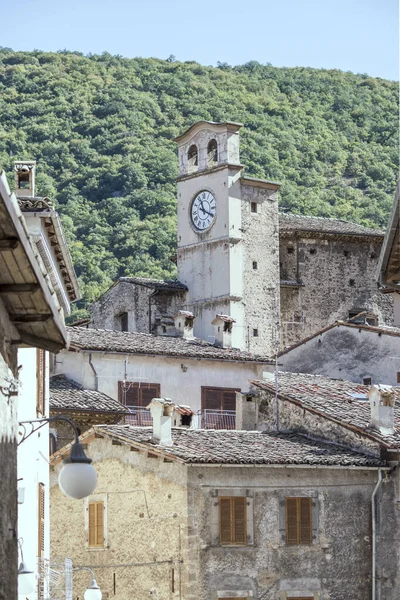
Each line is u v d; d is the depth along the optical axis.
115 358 86.31
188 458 66.88
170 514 68.00
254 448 71.31
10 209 26.72
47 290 30.05
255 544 68.94
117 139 185.75
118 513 69.69
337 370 96.62
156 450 67.81
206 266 115.75
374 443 72.62
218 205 115.56
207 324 114.81
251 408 79.25
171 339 92.06
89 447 71.12
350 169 187.75
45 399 56.16
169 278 151.62
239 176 116.00
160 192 167.38
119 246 155.62
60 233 52.97
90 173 174.50
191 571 67.25
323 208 176.12
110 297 116.50
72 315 138.75
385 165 190.00
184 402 88.56
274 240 117.19
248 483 69.25
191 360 89.25
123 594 69.00
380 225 176.75
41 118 192.75
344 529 71.19
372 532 71.62
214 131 117.44
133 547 69.06
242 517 68.88
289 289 119.75
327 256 122.00
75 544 70.50
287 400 77.19
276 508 69.81
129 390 86.38
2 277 29.31
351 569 71.06
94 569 69.81
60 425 80.19
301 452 71.75
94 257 153.88
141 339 90.00
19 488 45.91
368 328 95.62
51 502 71.25
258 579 68.81
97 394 83.88
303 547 70.06
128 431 70.62
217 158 116.62
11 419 30.19
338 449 73.25
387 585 71.62
